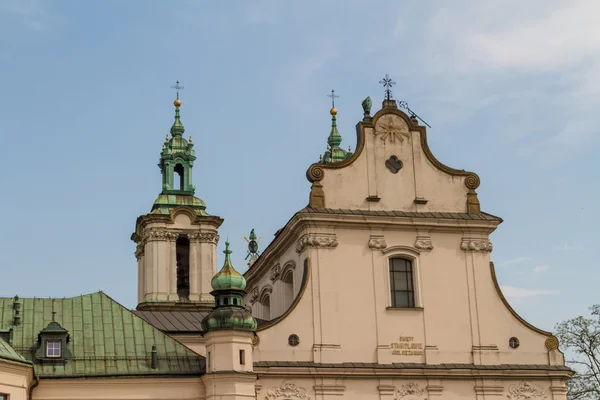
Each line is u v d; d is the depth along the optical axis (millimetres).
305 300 66250
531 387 67812
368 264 68000
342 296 67000
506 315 69312
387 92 72188
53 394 61375
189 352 64875
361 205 69188
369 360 66250
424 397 66125
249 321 62875
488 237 70625
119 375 62094
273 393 63719
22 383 59156
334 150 103188
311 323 65938
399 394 65750
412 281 68938
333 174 69312
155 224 103750
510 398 67375
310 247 67438
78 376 61656
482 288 69438
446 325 68188
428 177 70938
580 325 88250
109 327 66125
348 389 65000
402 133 71312
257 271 80438
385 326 67125
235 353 61906
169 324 75062
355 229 68562
